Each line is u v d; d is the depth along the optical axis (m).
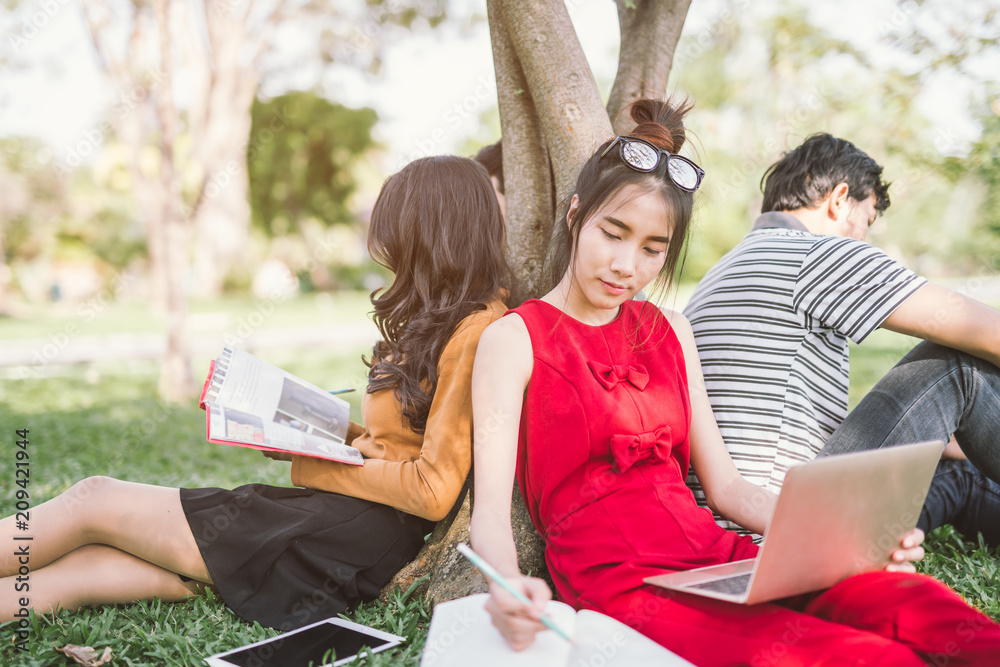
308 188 29.77
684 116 1.98
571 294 1.82
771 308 2.16
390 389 2.05
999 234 8.72
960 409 2.17
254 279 25.17
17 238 20.59
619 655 1.35
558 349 1.73
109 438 5.50
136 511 1.95
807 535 1.35
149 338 14.23
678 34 2.87
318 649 1.79
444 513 1.92
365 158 29.92
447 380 1.93
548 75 2.37
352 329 15.98
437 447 1.89
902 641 1.33
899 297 2.04
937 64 5.25
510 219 2.60
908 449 1.44
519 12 2.37
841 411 2.21
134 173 12.45
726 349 2.18
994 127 5.38
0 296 20.14
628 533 1.62
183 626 1.98
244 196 24.89
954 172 5.94
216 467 4.52
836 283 2.10
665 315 1.93
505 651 1.35
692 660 1.38
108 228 22.83
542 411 1.72
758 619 1.36
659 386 1.78
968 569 2.41
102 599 2.03
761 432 2.10
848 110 6.91
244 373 2.09
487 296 2.07
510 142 2.60
